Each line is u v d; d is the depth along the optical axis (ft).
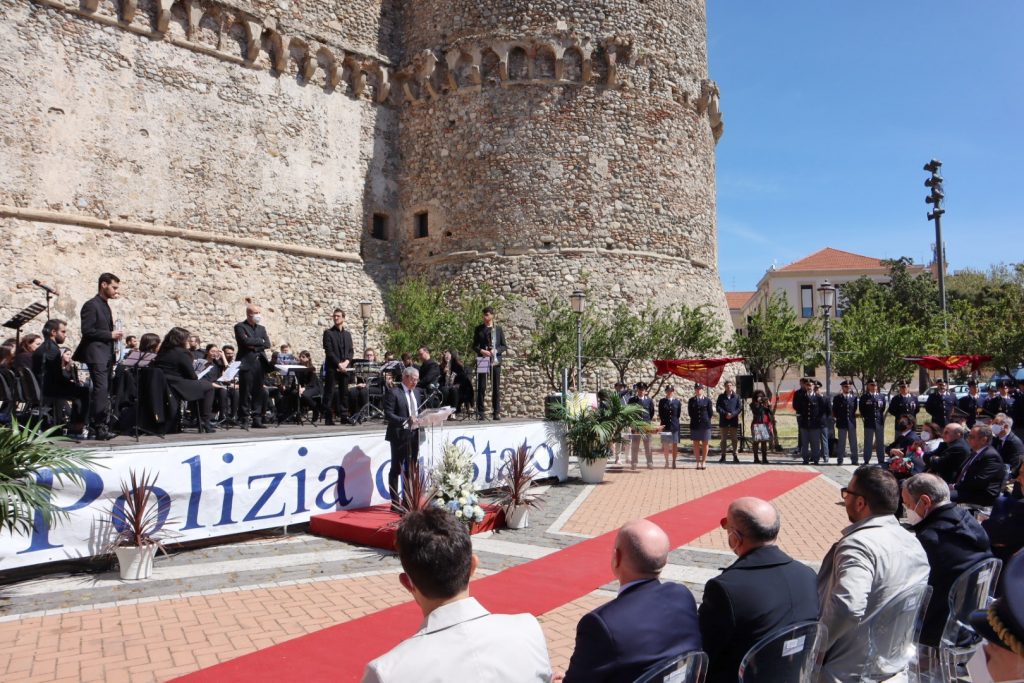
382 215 68.64
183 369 29.73
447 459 25.66
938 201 75.61
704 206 72.23
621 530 9.87
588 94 65.05
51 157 48.52
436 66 67.51
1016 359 73.10
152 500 22.61
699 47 72.74
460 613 7.39
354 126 66.74
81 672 14.03
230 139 58.13
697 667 8.85
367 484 29.40
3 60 46.75
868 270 170.60
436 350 57.88
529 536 26.61
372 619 17.13
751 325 67.67
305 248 62.08
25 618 17.28
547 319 59.16
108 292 27.94
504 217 64.18
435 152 67.67
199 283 55.16
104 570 22.00
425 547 7.41
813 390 50.01
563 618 17.31
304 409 46.85
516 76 65.10
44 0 48.73
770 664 9.37
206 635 16.11
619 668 8.76
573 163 64.28
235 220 57.98
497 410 44.14
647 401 51.88
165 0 54.08
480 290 62.28
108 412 28.04
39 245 47.39
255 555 24.00
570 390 55.16
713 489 38.06
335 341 40.55
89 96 50.60
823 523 29.14
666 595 9.45
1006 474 25.09
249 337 36.01
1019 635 5.90
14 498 17.40
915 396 48.49
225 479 24.72
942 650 12.66
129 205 52.11
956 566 13.87
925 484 14.60
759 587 10.18
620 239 64.95
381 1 69.10
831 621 11.49
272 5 60.85
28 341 31.63
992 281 135.95
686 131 70.33
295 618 17.30
